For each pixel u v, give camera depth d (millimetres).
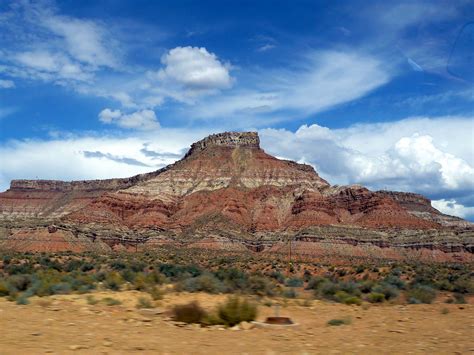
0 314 18734
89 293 29750
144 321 17906
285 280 53438
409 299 34281
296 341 14852
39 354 11594
